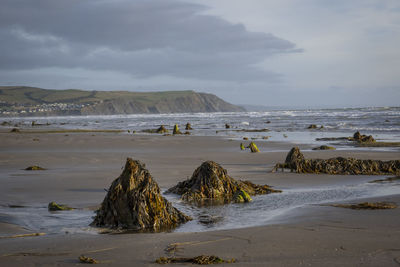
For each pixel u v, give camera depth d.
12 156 19.36
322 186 11.38
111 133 42.50
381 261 4.54
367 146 24.00
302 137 32.81
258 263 4.58
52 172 13.90
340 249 5.08
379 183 11.76
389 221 6.67
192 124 65.88
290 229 6.32
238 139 31.27
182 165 16.08
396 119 59.41
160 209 7.07
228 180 10.20
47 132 45.41
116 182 7.12
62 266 4.61
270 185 11.60
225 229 6.64
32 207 8.52
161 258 4.79
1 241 5.84
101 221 7.05
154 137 34.12
